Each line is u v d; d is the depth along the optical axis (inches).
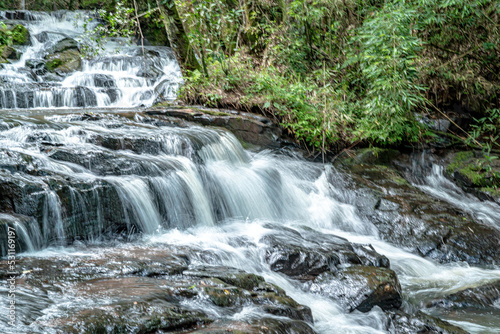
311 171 344.8
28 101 375.6
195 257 201.3
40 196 203.0
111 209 227.3
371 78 395.9
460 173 381.7
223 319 145.6
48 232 204.7
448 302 213.5
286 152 361.7
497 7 416.2
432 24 442.3
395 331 180.1
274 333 139.8
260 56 474.6
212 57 442.0
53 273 163.9
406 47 359.3
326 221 305.3
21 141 255.8
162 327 131.6
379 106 369.4
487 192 362.0
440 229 292.5
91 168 245.1
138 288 153.3
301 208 311.0
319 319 181.9
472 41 452.4
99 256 187.3
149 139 284.0
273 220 295.6
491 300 217.9
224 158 312.3
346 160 371.9
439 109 454.3
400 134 398.9
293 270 214.8
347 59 429.4
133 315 132.7
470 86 456.4
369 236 297.3
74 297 143.7
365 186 335.3
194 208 263.9
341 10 450.0
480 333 189.2
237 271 184.4
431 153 408.2
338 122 382.9
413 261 262.1
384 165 385.4
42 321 124.6
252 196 294.4
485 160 390.0
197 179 273.4
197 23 436.1
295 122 374.9
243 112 375.6
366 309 193.2
